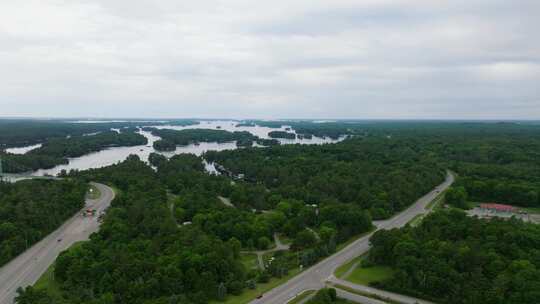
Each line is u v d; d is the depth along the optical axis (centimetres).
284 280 12606
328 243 15112
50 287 12156
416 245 13188
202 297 11031
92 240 14512
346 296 11562
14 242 14650
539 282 10575
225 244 13875
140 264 11850
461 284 11262
